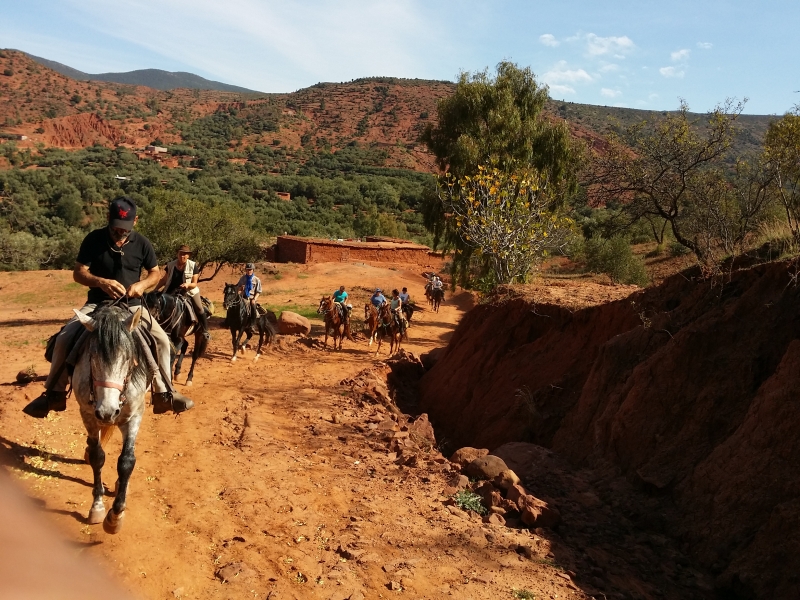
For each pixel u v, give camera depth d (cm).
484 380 1474
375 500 727
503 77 3014
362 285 4484
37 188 9088
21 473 660
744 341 868
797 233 1008
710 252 1115
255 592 514
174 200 2698
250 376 1484
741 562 630
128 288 624
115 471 730
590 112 13100
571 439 1041
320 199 10519
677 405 874
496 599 538
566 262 4141
